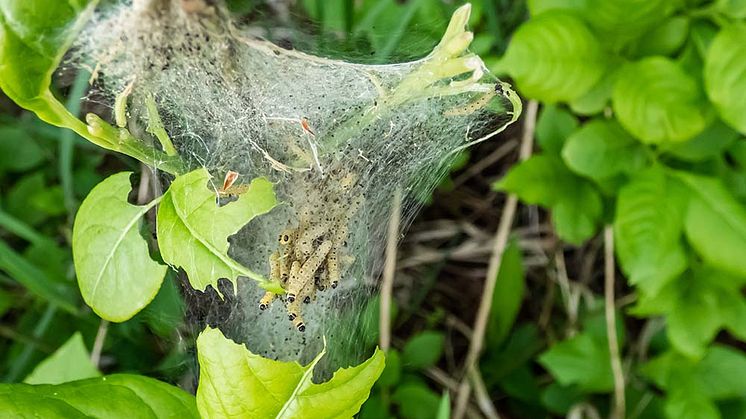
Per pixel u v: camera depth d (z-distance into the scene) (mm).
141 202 178
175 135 146
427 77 142
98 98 156
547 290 307
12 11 117
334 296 160
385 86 153
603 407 278
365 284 180
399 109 161
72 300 259
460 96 162
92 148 283
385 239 191
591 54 202
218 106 149
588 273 304
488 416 280
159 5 133
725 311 222
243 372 118
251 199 124
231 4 171
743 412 238
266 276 153
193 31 138
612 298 264
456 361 308
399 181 182
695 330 223
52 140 288
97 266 137
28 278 241
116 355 257
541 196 235
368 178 167
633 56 209
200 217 124
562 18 201
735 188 222
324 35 207
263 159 152
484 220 320
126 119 137
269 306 154
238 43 147
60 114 126
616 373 255
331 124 157
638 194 205
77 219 138
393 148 171
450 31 134
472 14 259
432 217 320
